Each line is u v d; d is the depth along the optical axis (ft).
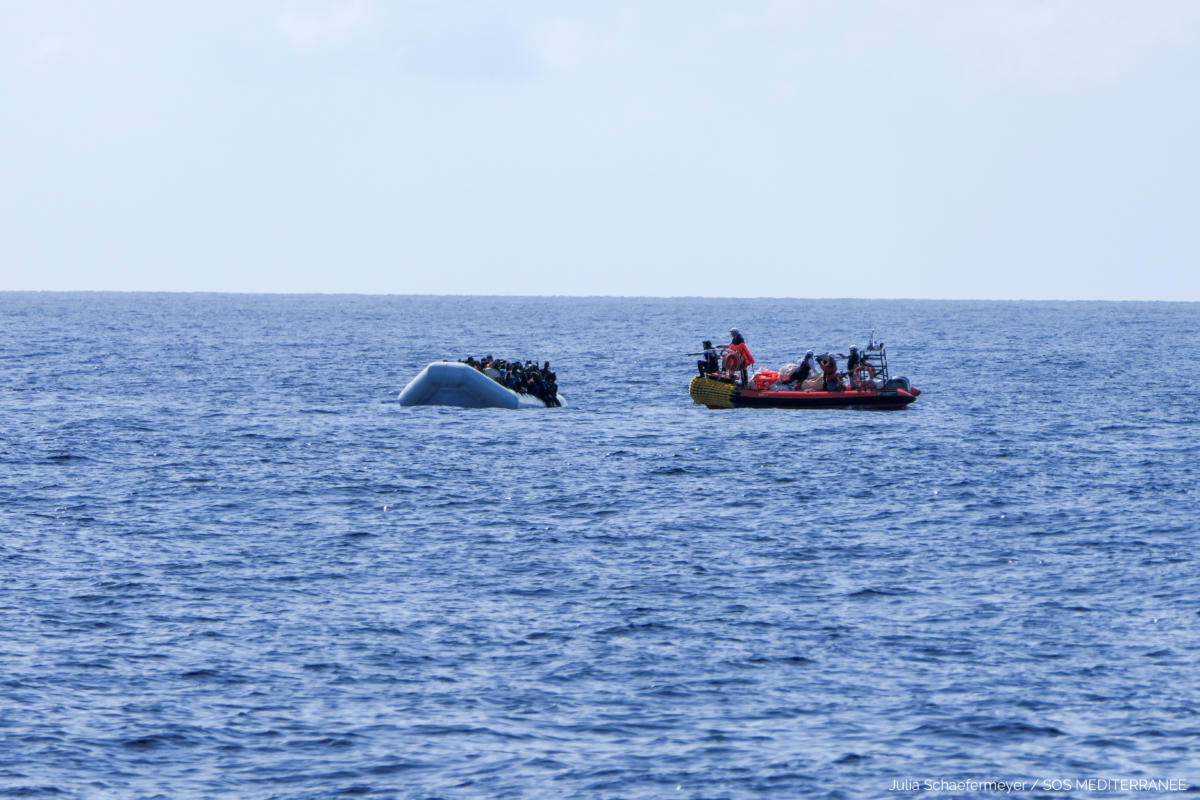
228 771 154.10
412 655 193.77
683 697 177.58
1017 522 293.23
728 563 252.42
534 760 157.58
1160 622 211.20
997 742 162.91
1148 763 156.76
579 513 304.09
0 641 196.75
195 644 197.67
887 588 232.94
